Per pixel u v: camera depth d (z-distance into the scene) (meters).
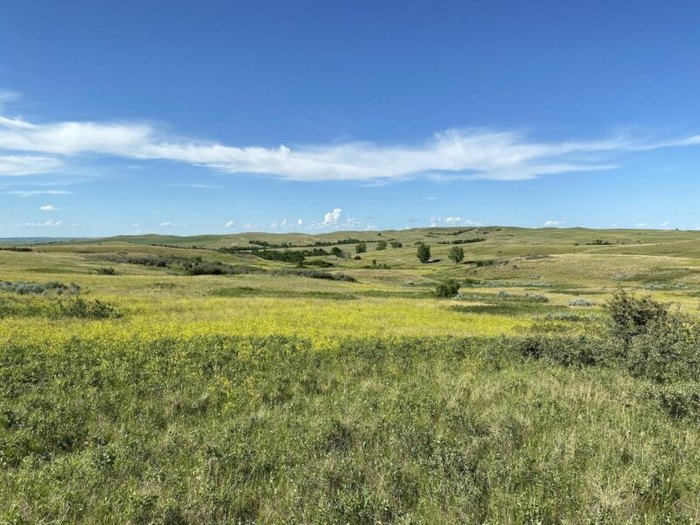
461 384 10.45
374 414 8.12
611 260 92.75
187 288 42.06
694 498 5.16
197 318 22.61
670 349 13.16
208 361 12.77
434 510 4.94
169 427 7.52
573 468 5.85
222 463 6.09
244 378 11.05
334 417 7.70
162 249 135.38
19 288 33.25
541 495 5.18
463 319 27.66
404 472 5.79
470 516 4.75
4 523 4.44
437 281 81.50
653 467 5.66
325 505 4.86
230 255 137.50
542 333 21.61
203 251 140.38
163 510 4.82
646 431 7.12
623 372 12.09
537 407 8.45
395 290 56.47
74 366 11.40
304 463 6.10
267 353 14.12
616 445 6.56
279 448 6.62
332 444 6.83
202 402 9.20
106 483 5.51
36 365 11.21
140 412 8.41
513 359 14.24
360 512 4.75
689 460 6.00
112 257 91.69
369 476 5.73
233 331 18.22
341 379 11.28
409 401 8.82
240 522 4.68
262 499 5.27
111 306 24.33
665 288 63.31
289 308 28.53
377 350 15.38
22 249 103.69
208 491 5.12
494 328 23.45
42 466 6.02
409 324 23.72
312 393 10.20
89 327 18.02
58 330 16.95
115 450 6.26
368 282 75.75
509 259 110.12
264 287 47.53
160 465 6.08
